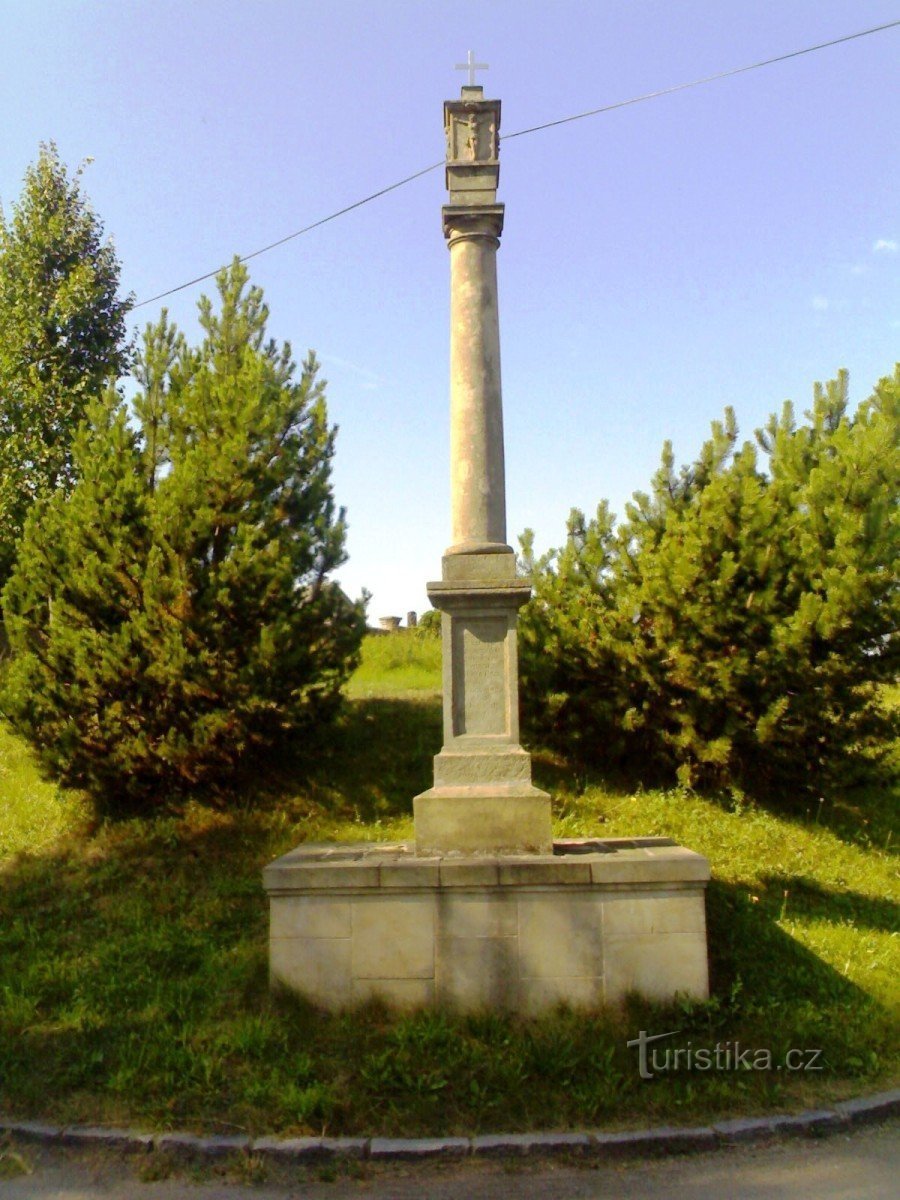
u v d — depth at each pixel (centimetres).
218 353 1097
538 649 1113
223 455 973
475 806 719
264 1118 543
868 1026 652
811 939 785
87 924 813
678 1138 526
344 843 807
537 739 1122
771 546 993
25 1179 507
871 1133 549
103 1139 532
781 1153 526
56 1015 666
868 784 1055
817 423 1098
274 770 1068
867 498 980
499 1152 518
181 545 950
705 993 639
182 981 701
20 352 1602
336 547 1024
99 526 976
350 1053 598
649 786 1096
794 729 988
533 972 640
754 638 1001
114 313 1698
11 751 1200
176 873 893
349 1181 500
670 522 1072
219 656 947
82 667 939
